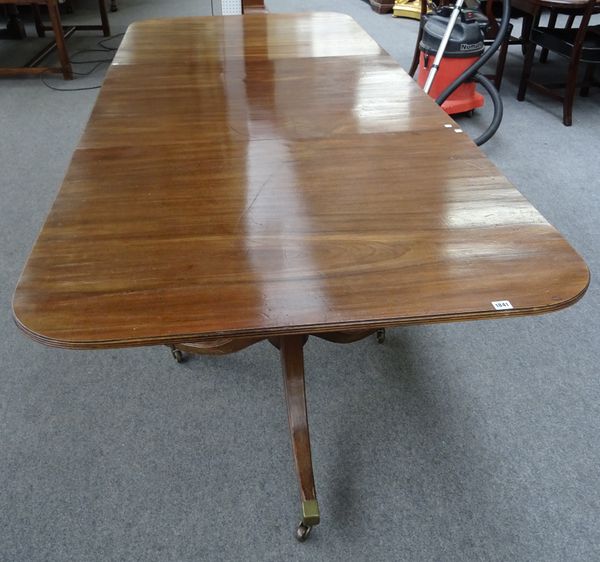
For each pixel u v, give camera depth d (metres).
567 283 0.79
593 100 3.54
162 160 1.14
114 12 5.12
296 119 1.32
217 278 0.81
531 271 0.82
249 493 1.32
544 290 0.78
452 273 0.82
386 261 0.85
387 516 1.27
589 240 2.18
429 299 0.77
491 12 3.21
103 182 1.06
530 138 3.02
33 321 0.73
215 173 1.09
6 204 2.34
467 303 0.76
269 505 1.30
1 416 1.49
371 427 1.48
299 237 0.90
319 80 1.55
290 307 0.76
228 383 1.60
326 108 1.38
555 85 3.41
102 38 4.48
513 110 3.37
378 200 1.00
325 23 2.06
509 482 1.34
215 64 1.66
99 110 1.36
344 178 1.08
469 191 1.03
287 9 5.34
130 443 1.43
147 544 1.22
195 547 1.22
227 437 1.45
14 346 1.71
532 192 2.50
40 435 1.45
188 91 1.47
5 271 1.97
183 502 1.30
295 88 1.50
